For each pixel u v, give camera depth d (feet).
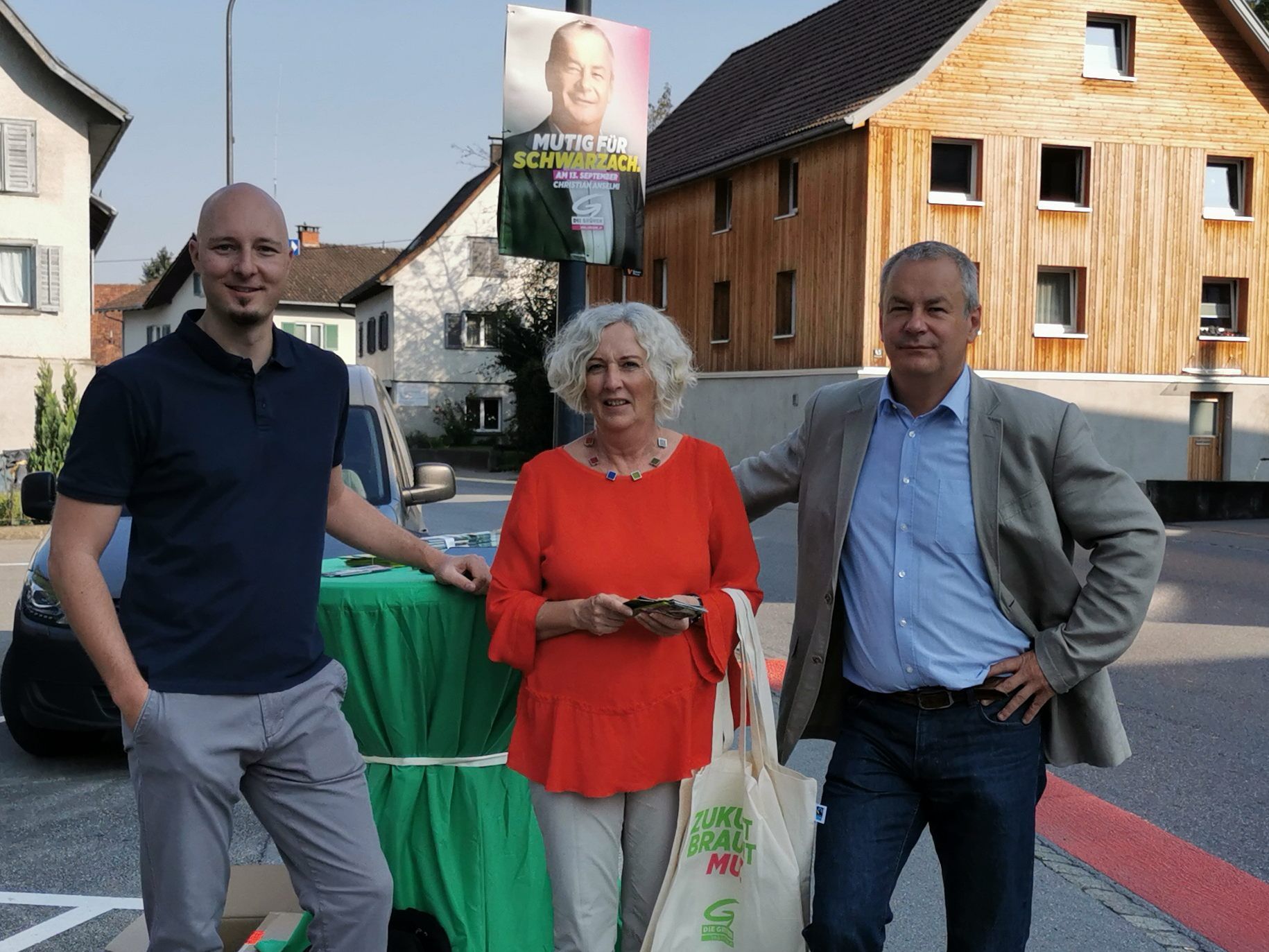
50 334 80.59
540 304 123.24
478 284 156.87
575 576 9.12
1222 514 68.74
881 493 9.29
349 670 9.50
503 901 9.34
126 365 8.29
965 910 9.07
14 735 19.43
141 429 8.22
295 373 8.82
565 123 23.66
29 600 18.78
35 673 18.20
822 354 84.12
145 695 8.14
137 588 8.40
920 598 9.05
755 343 92.99
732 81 112.16
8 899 13.97
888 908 8.90
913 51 82.94
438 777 9.61
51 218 80.48
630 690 9.06
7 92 78.89
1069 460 8.90
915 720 9.03
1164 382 84.48
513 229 23.66
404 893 9.46
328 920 8.84
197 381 8.41
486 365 148.77
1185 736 21.36
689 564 9.24
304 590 8.71
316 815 8.75
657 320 9.27
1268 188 86.43
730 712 9.64
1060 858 15.34
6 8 77.00
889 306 9.16
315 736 8.71
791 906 8.95
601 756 9.01
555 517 9.29
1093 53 83.71
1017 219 81.82
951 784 8.95
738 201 95.14
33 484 20.57
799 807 9.07
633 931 9.66
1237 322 87.35
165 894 8.39
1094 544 9.04
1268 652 29.14
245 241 8.40
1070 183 84.79
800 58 101.09
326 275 191.21
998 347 81.71
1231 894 14.15
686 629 9.14
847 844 8.89
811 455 9.75
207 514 8.36
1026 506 8.96
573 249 23.91
